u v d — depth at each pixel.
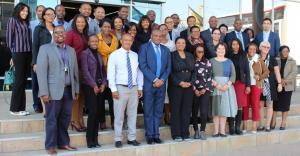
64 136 6.46
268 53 8.52
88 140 6.70
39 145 6.61
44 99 6.03
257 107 8.30
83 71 6.57
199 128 7.98
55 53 6.11
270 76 8.46
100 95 6.88
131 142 6.99
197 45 7.65
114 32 7.47
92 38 6.75
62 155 6.18
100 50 7.04
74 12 11.91
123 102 6.76
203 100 7.61
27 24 7.40
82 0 11.73
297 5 16.47
